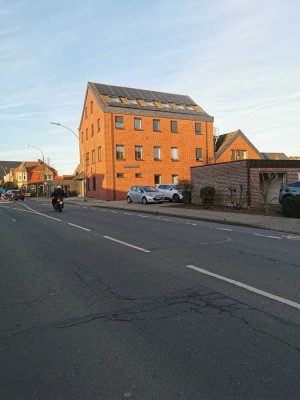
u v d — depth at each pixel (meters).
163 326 4.26
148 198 29.72
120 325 4.33
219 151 46.75
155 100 44.44
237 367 3.29
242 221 14.75
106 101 40.31
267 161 20.73
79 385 3.10
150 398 2.89
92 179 44.06
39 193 70.06
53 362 3.50
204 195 21.78
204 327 4.20
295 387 2.97
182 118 43.97
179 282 6.06
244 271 6.69
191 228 13.53
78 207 28.94
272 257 7.91
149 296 5.38
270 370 3.23
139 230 12.98
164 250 8.95
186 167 44.19
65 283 6.21
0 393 3.02
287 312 4.61
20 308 5.04
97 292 5.65
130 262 7.68
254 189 20.38
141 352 3.63
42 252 9.08
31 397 2.95
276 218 15.53
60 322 4.49
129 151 40.44
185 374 3.21
